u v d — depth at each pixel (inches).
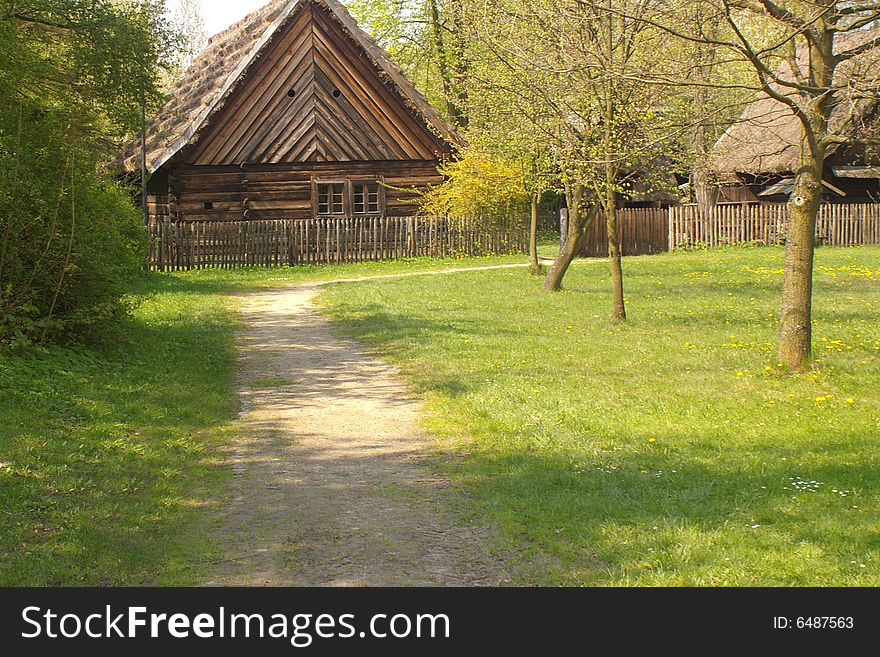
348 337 629.0
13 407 356.8
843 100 447.2
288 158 1295.5
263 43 1243.8
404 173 1338.6
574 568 231.9
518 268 1090.1
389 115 1321.4
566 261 874.8
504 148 898.7
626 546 241.8
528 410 400.5
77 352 473.7
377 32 1793.8
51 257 468.1
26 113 476.1
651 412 394.6
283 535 260.1
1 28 501.4
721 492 284.8
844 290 866.8
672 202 1678.2
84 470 301.7
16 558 229.6
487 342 588.4
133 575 231.0
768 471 304.3
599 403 412.5
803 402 408.8
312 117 1299.2
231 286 973.2
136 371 466.6
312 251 1224.8
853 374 466.6
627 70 521.3
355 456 343.3
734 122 510.3
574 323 677.9
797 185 477.1
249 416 407.8
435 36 1453.0
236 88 1266.0
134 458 323.3
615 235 687.7
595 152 693.3
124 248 557.9
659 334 623.5
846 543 237.3
